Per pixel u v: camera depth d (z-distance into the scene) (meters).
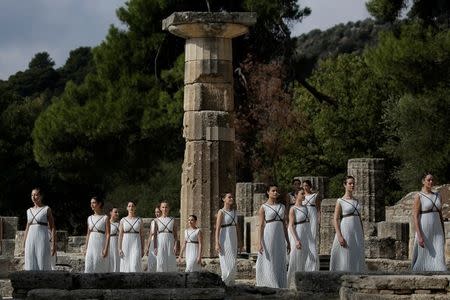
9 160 62.47
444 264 19.34
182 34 27.73
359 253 20.11
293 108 61.50
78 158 53.25
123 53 53.78
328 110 65.44
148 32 53.78
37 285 16.30
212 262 26.59
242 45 55.09
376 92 65.19
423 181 19.56
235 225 22.28
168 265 25.16
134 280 16.45
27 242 21.48
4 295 24.00
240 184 40.41
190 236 24.42
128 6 54.00
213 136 27.52
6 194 62.31
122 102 52.12
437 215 19.41
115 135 52.59
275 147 57.34
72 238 39.78
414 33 47.38
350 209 20.14
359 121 65.06
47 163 54.00
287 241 20.73
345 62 66.94
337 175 63.50
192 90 27.77
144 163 54.69
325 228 33.47
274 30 54.03
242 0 53.09
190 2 53.62
